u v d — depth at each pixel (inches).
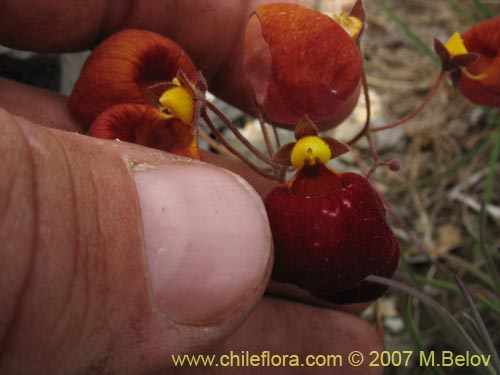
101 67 2.3
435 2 5.8
